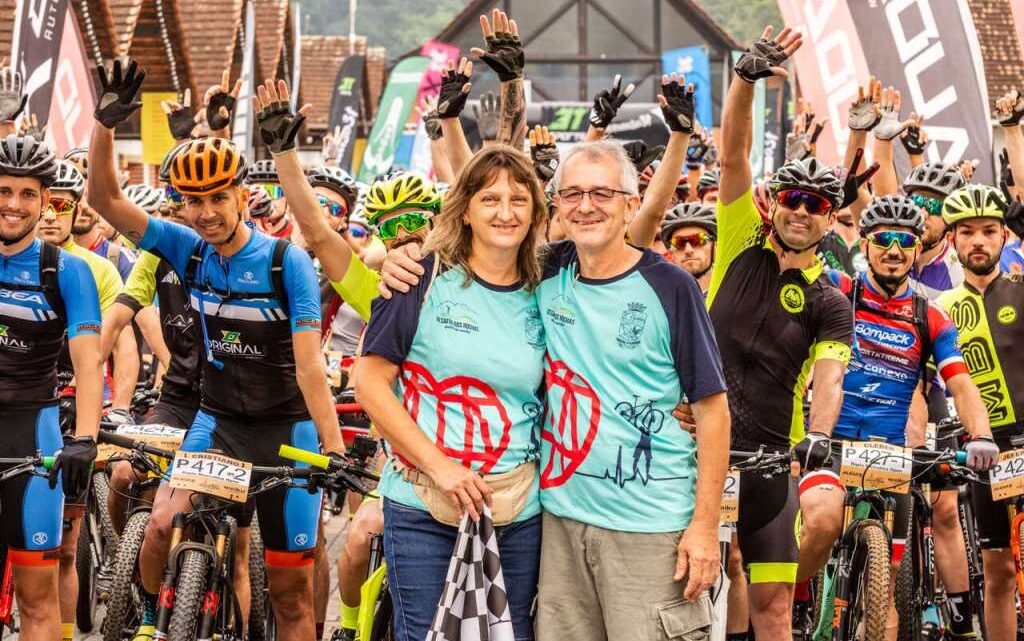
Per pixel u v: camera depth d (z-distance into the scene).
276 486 6.29
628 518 4.87
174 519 6.25
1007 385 8.07
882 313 7.43
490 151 4.91
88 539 8.43
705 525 4.86
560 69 43.69
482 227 4.89
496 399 4.88
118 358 8.28
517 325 4.93
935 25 15.05
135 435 6.54
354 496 9.80
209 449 6.68
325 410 6.36
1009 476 7.14
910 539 7.62
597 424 4.88
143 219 6.51
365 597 5.66
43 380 6.59
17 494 6.32
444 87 6.59
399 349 4.89
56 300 6.42
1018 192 9.35
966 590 8.21
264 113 5.25
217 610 6.32
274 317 6.54
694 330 4.89
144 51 27.55
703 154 11.38
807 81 15.66
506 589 4.96
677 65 35.88
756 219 6.40
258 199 9.77
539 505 5.00
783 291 6.37
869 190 10.62
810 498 6.90
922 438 8.09
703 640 4.93
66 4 14.58
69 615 7.68
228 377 6.67
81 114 14.73
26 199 6.29
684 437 4.98
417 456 4.77
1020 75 35.75
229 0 33.31
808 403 8.12
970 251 8.06
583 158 4.89
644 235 6.09
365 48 47.50
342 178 9.65
